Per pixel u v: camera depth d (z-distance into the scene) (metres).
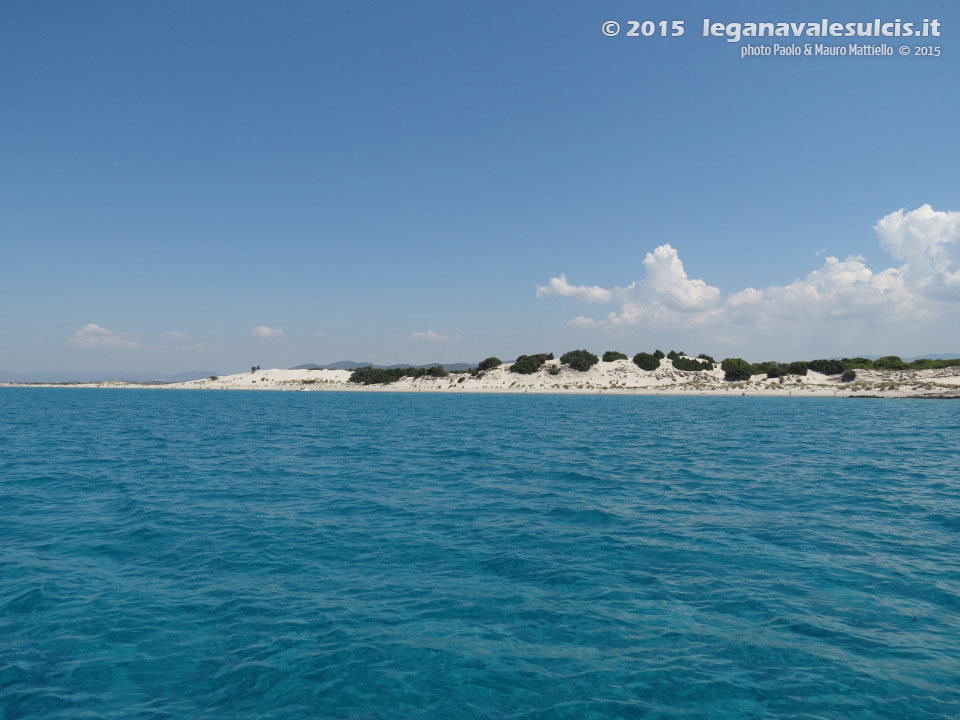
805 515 16.12
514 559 12.29
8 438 37.97
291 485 21.02
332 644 8.52
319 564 12.02
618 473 23.67
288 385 193.12
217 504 17.73
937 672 7.61
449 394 133.12
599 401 96.19
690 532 14.37
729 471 24.08
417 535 14.20
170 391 196.25
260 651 8.32
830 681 7.42
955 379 102.62
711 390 117.69
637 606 9.81
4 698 7.08
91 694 7.21
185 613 9.59
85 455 29.53
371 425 49.31
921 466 25.30
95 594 10.38
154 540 13.73
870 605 9.75
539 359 149.50
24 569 11.64
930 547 12.95
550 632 8.90
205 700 7.11
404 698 7.16
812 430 43.62
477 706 6.98
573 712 6.85
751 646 8.37
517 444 34.56
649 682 7.46
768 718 6.66
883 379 110.31
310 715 6.80
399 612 9.65
